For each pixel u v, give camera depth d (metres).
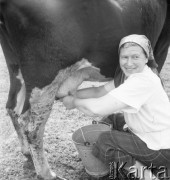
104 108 2.70
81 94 3.07
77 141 3.25
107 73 2.92
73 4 2.50
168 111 2.82
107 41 2.72
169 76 5.96
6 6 2.51
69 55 2.62
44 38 2.54
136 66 2.71
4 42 2.95
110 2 2.68
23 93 3.20
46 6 2.46
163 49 3.82
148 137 2.85
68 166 3.45
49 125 4.26
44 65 2.63
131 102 2.64
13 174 3.35
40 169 3.08
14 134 4.10
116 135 2.93
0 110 4.72
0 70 6.31
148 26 3.14
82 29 2.57
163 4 3.37
